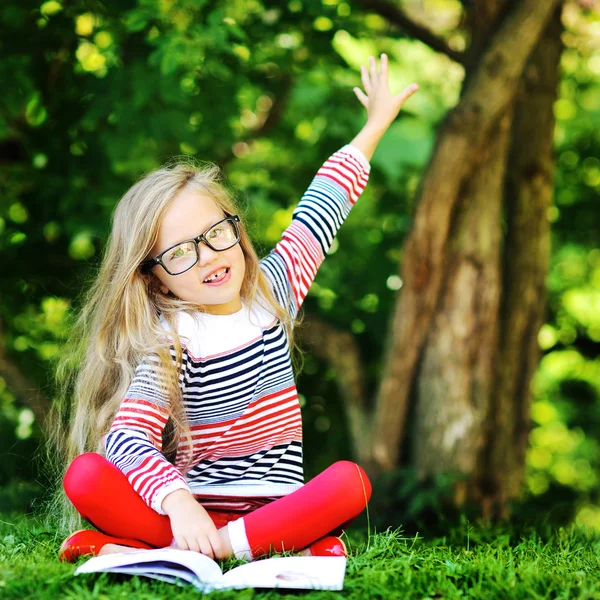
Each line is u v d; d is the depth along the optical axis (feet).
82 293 12.13
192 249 7.65
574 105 25.77
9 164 17.33
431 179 15.55
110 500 6.97
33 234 18.04
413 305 15.98
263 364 7.89
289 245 8.86
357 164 9.52
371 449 16.33
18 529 8.61
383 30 20.22
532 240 17.03
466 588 6.17
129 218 7.88
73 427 8.28
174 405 7.65
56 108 16.44
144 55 15.12
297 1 16.74
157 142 15.58
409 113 22.74
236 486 7.69
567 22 19.19
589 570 7.04
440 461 15.57
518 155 17.06
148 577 6.26
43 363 20.10
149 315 7.76
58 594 5.76
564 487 28.02
